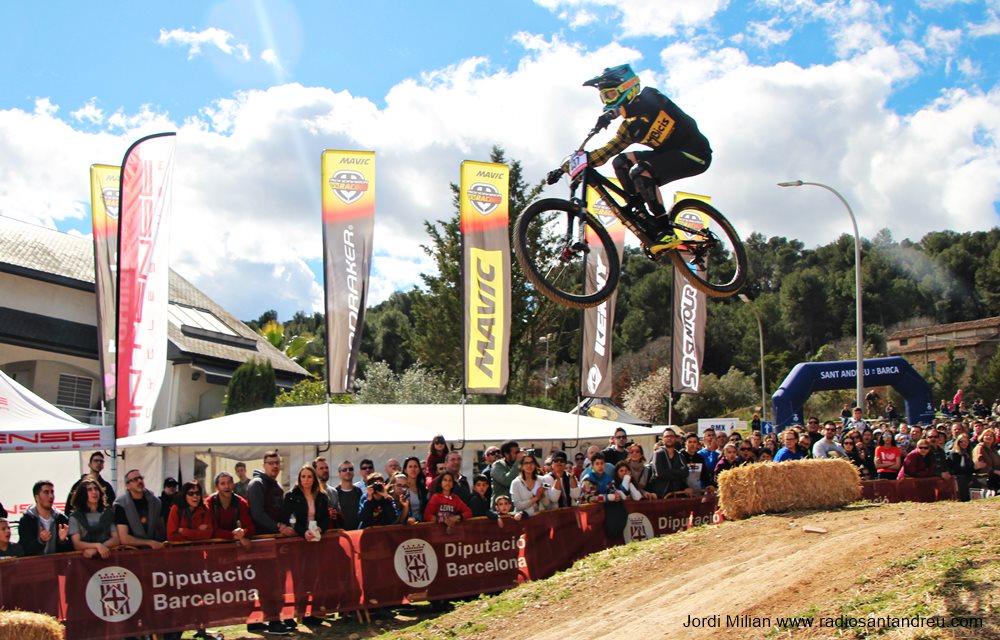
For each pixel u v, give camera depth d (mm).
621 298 67750
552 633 6562
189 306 30781
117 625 7684
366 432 14250
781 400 23109
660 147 5852
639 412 46250
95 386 25219
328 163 13336
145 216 13258
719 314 64375
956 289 67750
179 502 8242
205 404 27984
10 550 7750
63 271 24312
